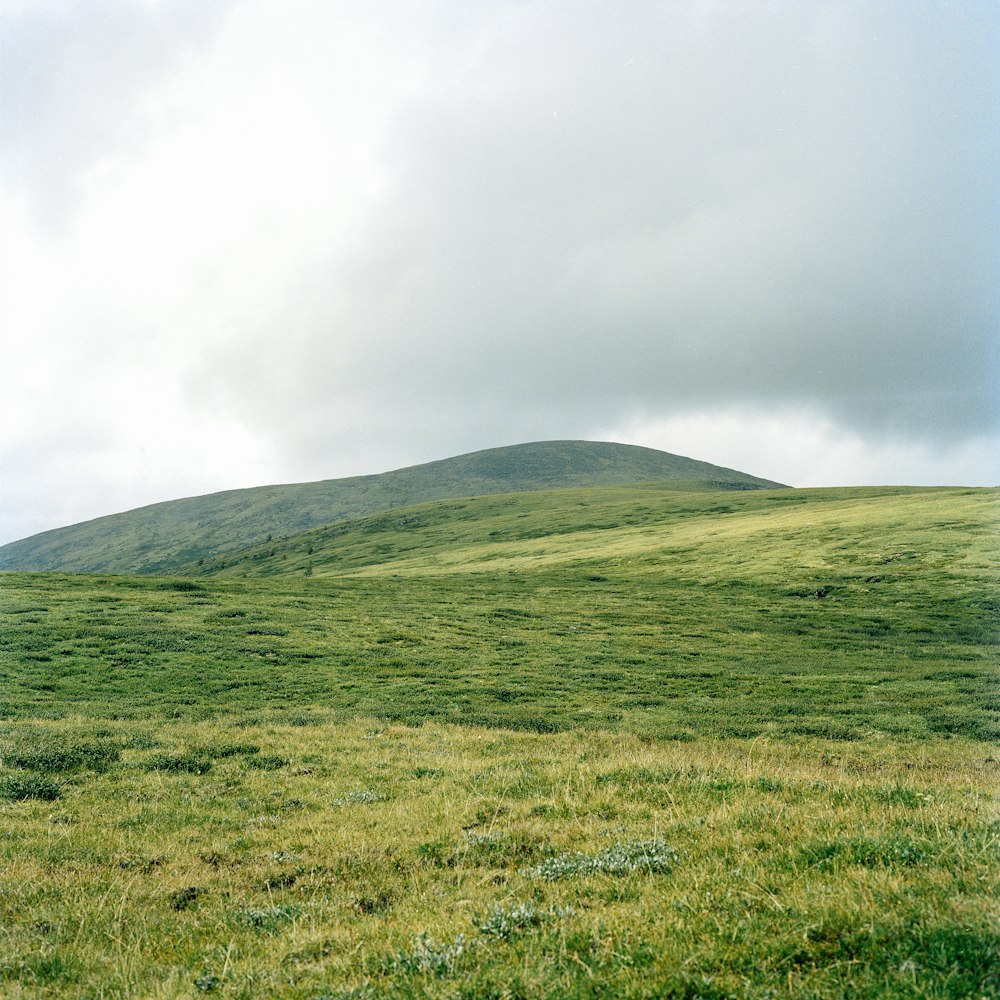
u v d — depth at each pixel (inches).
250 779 806.5
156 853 562.3
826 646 2064.5
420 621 2337.6
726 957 275.3
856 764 884.0
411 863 505.7
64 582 2770.7
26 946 394.0
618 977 268.7
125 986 338.6
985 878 315.3
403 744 1005.8
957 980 237.5
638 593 3129.9
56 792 735.7
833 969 258.8
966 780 701.9
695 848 442.6
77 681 1507.1
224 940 394.0
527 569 4252.0
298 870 511.5
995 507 3961.6
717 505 6884.8
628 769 711.7
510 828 547.8
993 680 1565.0
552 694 1480.1
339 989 289.9
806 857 380.5
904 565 3144.7
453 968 294.5
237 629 2033.7
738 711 1322.6
